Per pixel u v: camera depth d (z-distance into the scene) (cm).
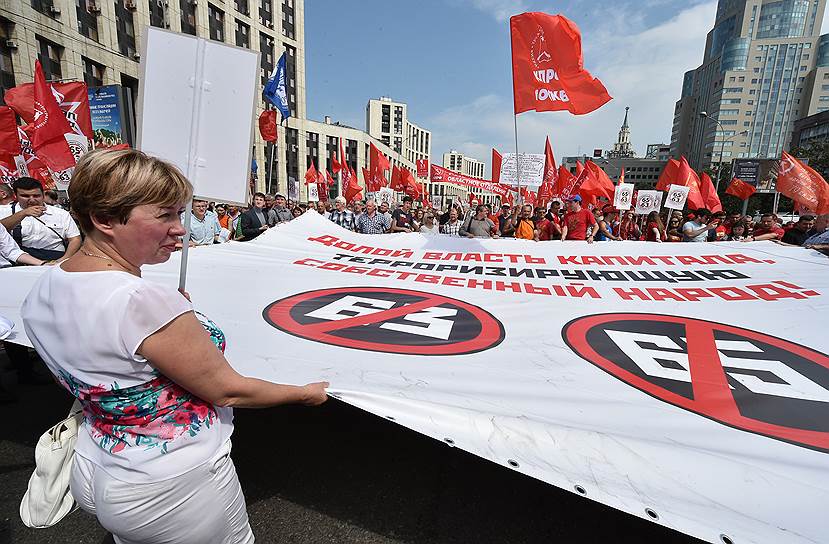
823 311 264
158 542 105
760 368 197
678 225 1027
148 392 97
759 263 351
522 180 884
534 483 234
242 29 3125
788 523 103
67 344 93
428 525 202
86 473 105
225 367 102
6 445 263
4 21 1491
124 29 2070
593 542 193
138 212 94
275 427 284
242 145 192
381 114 8756
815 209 598
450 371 186
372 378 170
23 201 387
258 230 784
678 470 119
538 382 180
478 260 397
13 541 193
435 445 268
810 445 141
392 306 278
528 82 509
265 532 196
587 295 306
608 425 148
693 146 11388
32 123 563
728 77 9788
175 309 93
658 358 207
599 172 1036
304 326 237
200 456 103
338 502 216
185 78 182
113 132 1141
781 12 10119
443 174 1659
